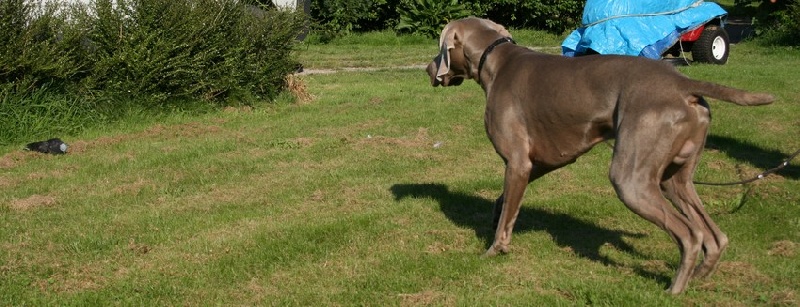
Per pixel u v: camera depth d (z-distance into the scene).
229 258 6.38
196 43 12.50
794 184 8.32
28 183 8.80
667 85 5.04
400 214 7.47
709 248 5.38
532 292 5.54
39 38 11.36
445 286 5.71
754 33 23.30
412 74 17.38
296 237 6.83
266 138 10.93
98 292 5.77
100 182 8.84
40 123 10.85
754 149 10.09
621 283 5.64
